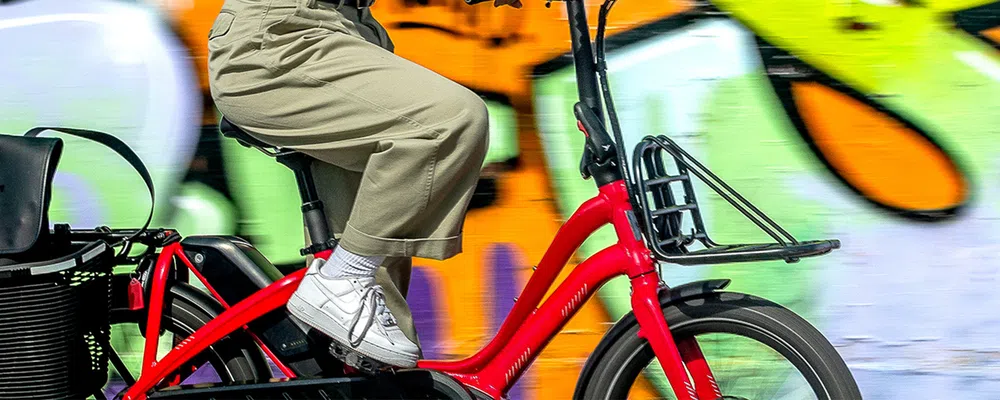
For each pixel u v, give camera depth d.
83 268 2.48
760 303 2.32
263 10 2.30
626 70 3.40
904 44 3.35
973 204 3.37
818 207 3.40
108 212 3.48
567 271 3.46
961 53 3.34
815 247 2.15
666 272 3.47
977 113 3.35
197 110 3.46
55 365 2.46
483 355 2.49
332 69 2.28
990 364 3.37
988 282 3.38
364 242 2.31
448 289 3.47
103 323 2.61
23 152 2.47
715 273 3.45
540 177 3.44
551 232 3.44
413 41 3.42
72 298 2.50
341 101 2.28
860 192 3.39
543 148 3.43
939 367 3.38
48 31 3.45
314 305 2.37
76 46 3.45
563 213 3.44
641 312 2.34
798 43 3.37
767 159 3.40
